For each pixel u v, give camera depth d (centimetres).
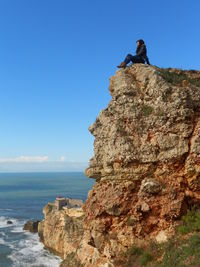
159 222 1555
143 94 1750
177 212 1530
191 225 1505
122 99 1755
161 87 1680
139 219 1577
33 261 5459
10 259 5566
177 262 1360
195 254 1336
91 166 1831
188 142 1603
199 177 1576
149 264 1456
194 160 1570
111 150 1694
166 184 1580
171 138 1608
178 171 1603
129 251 1555
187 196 1587
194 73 1909
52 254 5856
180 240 1470
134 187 1641
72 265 2128
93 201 1750
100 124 1842
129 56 1920
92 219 1742
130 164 1650
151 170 1630
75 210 5603
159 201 1563
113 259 1599
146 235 1575
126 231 1603
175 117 1612
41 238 6750
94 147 1833
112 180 1698
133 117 1695
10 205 13338
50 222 6125
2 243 6669
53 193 18162
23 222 9231
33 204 13612
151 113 1680
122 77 1839
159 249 1491
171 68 1922
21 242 6750
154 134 1648
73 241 4831
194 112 1638
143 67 1834
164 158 1605
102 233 1689
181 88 1662
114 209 1633
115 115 1759
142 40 1972
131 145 1653
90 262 1877
